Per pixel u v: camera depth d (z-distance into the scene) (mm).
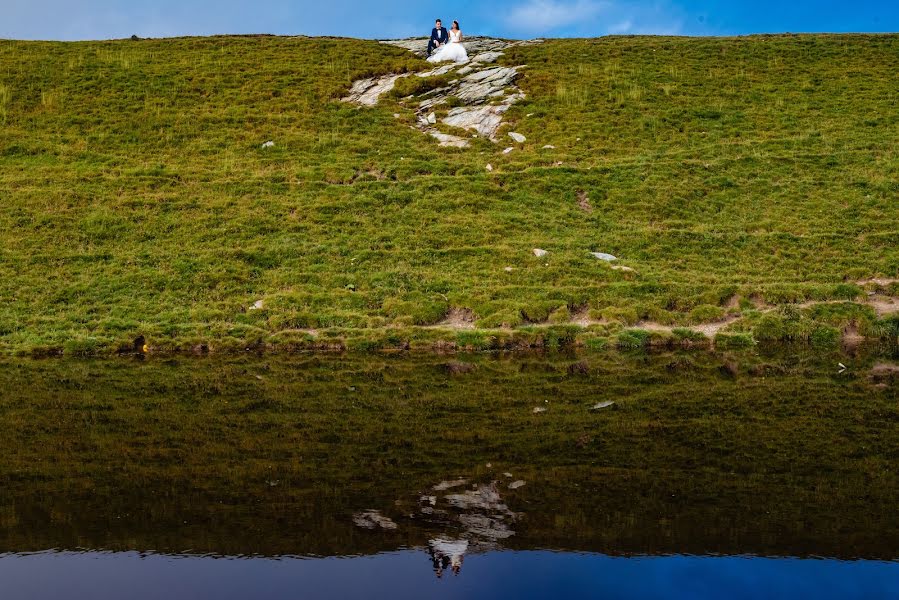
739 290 23578
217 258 26203
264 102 40281
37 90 40594
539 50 48625
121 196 30562
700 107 39469
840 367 17375
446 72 44375
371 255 26562
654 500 8086
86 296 24094
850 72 43500
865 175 31828
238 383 16078
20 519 7676
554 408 13086
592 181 32094
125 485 8773
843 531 7156
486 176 32250
